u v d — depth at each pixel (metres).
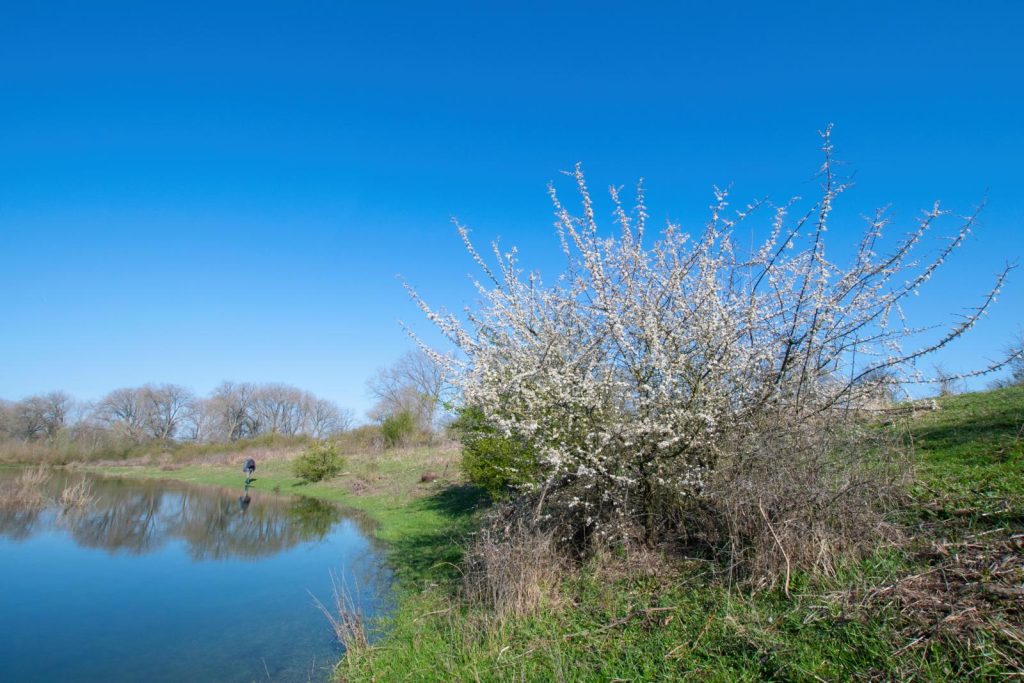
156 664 8.46
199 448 52.25
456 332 7.84
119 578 13.52
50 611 11.01
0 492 27.05
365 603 10.15
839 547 6.04
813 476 6.34
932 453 8.58
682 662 5.25
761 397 6.56
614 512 7.73
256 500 27.38
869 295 6.10
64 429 54.34
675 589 6.43
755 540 6.26
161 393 70.81
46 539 18.36
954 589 4.93
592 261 6.96
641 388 6.95
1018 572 4.86
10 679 7.99
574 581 7.39
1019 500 6.23
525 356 7.74
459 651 6.68
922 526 6.09
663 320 6.93
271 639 9.28
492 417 7.51
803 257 6.28
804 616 5.19
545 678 5.64
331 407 77.56
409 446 34.16
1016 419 9.39
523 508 8.40
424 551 13.00
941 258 5.48
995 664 4.11
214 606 11.19
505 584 7.34
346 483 28.56
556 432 7.24
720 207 6.66
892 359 5.93
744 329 6.37
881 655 4.48
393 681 6.67
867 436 6.64
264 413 75.56
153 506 25.62
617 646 5.79
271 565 14.40
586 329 7.71
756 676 4.76
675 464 7.19
